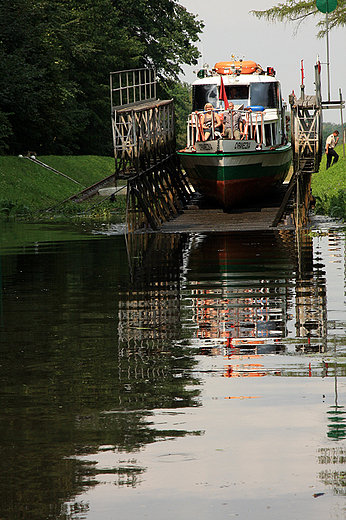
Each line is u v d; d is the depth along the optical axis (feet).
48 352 31.78
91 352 31.60
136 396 25.02
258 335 33.83
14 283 53.16
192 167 108.78
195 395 24.97
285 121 129.39
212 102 118.93
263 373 27.45
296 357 29.68
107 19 302.25
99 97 299.79
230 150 103.55
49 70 235.20
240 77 118.93
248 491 17.53
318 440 20.57
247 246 73.31
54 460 19.51
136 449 20.16
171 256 67.36
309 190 105.91
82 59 280.51
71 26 275.59
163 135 119.44
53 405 24.22
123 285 50.75
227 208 112.06
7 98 219.61
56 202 165.17
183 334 34.65
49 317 39.83
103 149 313.12
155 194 110.83
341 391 24.99
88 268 60.70
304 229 89.56
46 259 68.18
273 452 19.81
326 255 63.93
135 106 109.29
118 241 84.64
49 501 17.22
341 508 16.66
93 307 42.57
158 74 328.29
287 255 64.80
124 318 39.01
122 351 31.58
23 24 224.33
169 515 16.46
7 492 17.67
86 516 16.47
